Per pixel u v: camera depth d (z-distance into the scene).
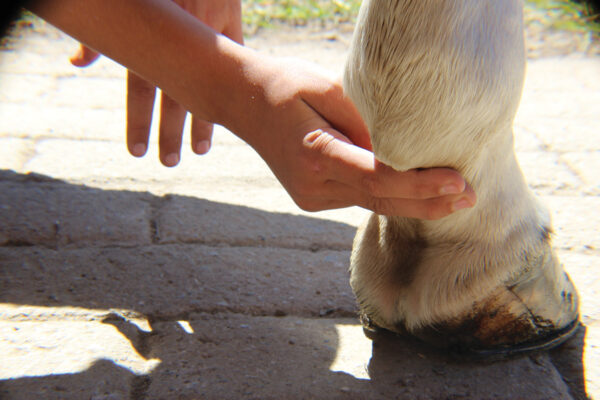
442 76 0.88
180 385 1.25
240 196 2.18
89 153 2.44
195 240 1.87
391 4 0.85
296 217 2.04
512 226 1.26
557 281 1.37
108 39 1.23
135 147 1.69
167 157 1.71
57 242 1.81
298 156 1.11
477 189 1.19
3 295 1.54
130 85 1.65
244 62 1.18
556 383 1.29
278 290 1.63
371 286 1.36
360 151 1.04
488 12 0.90
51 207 2.00
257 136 1.18
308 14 4.55
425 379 1.29
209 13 1.69
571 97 3.26
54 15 1.22
